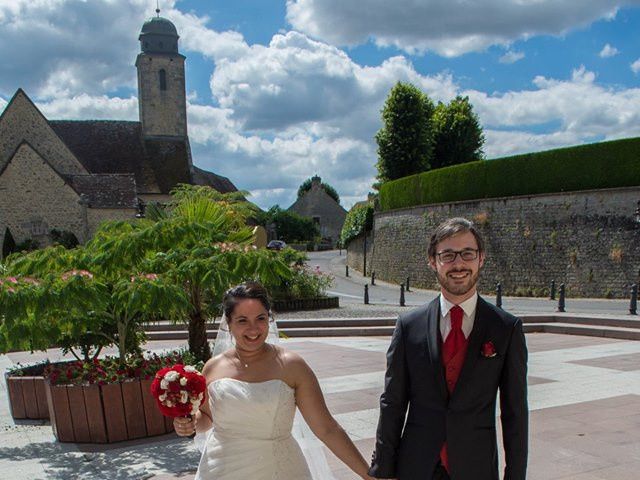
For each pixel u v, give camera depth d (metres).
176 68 45.41
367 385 7.88
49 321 6.16
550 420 6.00
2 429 6.36
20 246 32.09
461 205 26.72
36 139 37.25
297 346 11.82
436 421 2.47
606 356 10.02
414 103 38.66
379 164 40.06
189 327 6.74
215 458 2.77
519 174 24.38
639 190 20.95
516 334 2.49
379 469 2.58
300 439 3.21
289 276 6.27
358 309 17.69
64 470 4.82
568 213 22.78
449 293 2.51
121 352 6.38
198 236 6.46
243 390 2.71
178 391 2.67
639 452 5.01
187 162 44.75
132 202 33.88
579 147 22.52
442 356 2.49
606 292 21.48
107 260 6.16
